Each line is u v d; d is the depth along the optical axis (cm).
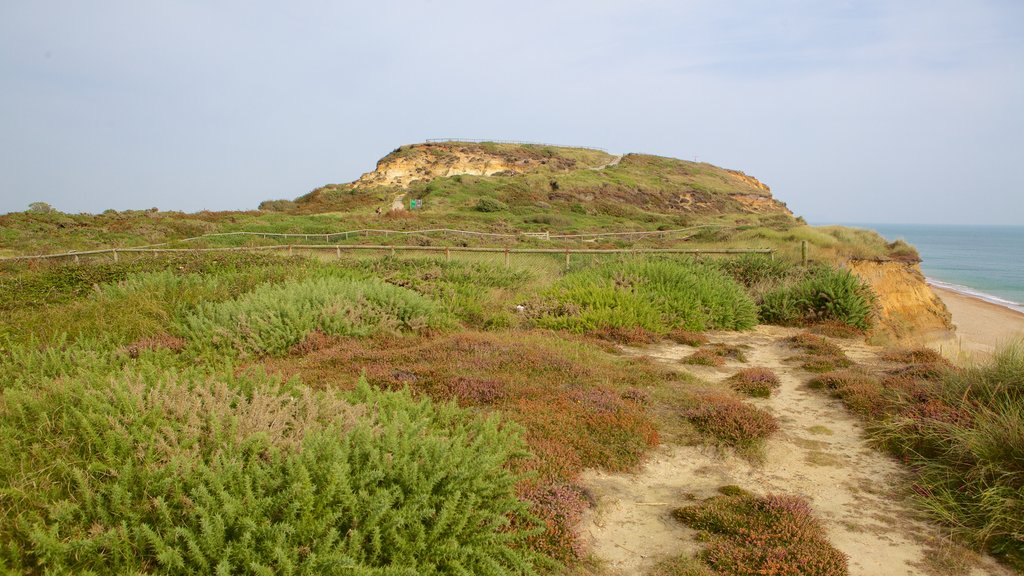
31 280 1290
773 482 495
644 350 963
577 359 822
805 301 1241
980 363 668
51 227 3069
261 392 487
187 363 758
